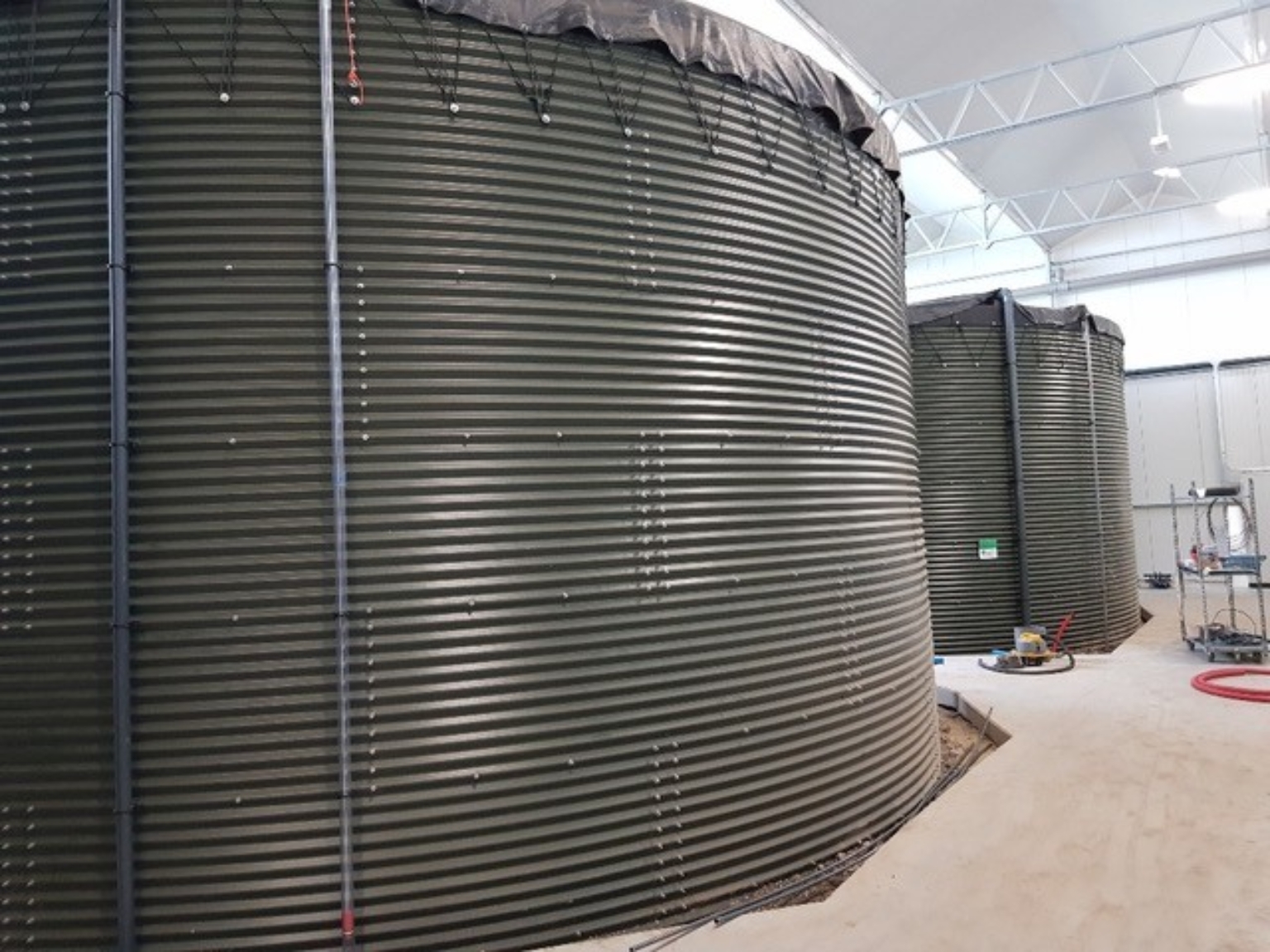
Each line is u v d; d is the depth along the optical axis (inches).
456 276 105.9
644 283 117.3
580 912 105.5
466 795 101.7
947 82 331.0
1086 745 173.0
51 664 96.9
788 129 137.5
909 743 151.0
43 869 95.4
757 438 126.8
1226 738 174.6
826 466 136.8
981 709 207.2
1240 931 98.3
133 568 96.6
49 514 98.0
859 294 149.2
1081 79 368.2
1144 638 302.8
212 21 101.0
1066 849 122.6
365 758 99.0
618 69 118.3
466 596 103.6
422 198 105.1
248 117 101.0
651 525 115.3
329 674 98.7
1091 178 469.7
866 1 267.1
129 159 99.5
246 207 100.5
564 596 108.4
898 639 151.1
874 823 137.3
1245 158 442.3
